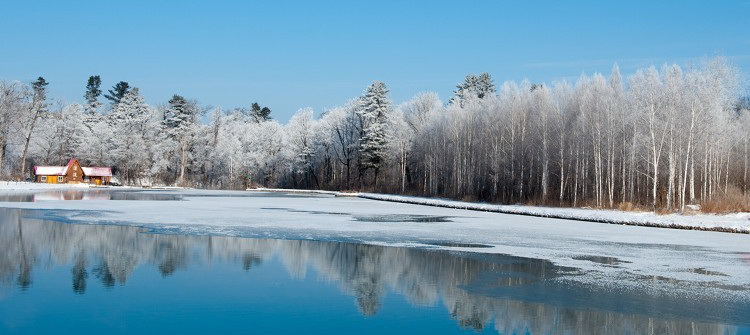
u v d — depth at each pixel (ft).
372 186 322.14
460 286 57.16
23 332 40.45
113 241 86.12
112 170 379.76
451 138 259.19
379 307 48.83
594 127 184.03
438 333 41.70
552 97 218.38
